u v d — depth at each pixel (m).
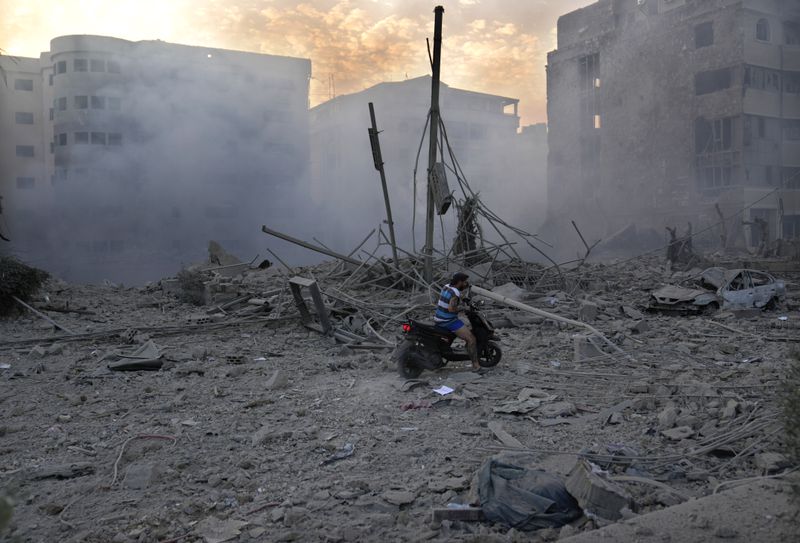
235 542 4.41
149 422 7.35
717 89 47.72
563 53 59.88
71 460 6.14
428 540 4.34
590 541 3.86
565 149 60.06
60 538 4.55
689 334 12.88
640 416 7.15
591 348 10.66
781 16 46.91
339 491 5.22
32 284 16.83
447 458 5.93
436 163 17.47
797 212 46.28
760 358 10.19
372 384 8.91
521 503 4.63
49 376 9.91
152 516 4.81
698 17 48.22
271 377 9.52
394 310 15.41
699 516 4.07
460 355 9.47
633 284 22.42
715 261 30.00
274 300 16.83
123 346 12.47
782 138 47.59
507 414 7.34
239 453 6.22
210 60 65.81
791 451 4.55
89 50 61.88
